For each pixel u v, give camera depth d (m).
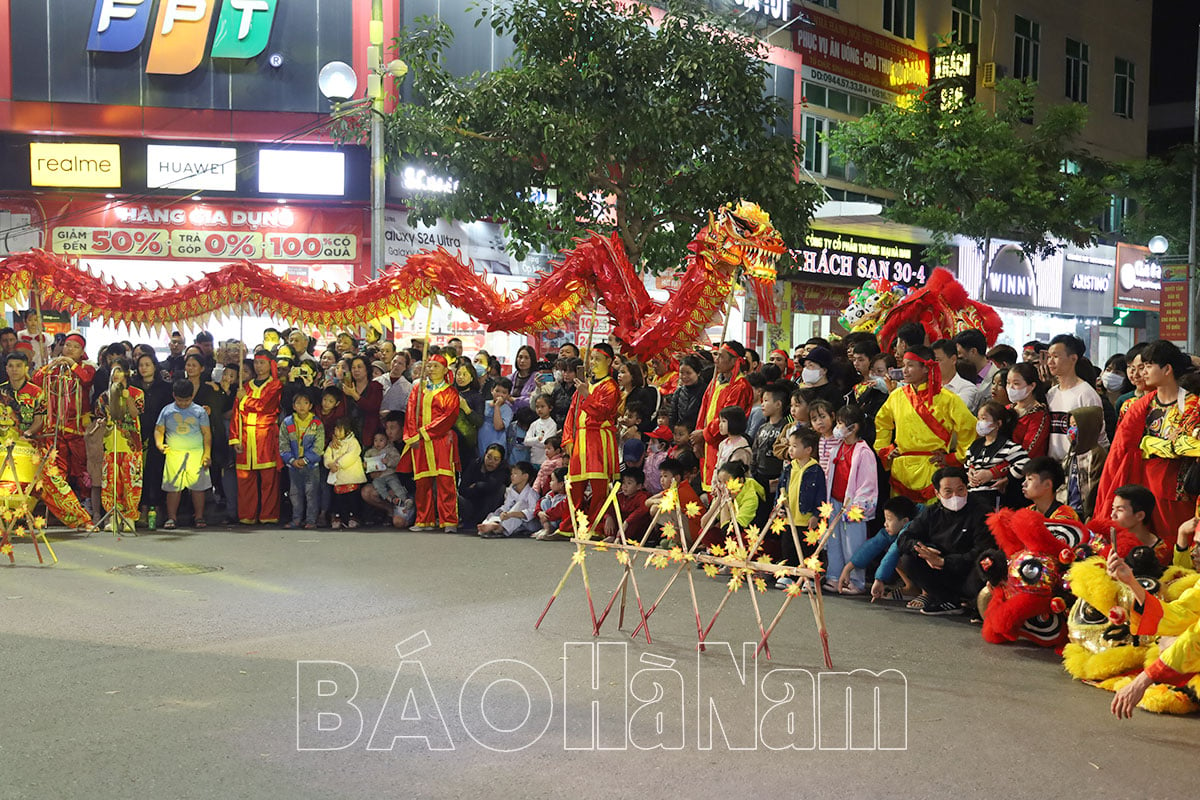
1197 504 7.06
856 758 5.30
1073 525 7.46
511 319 11.49
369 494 12.72
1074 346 8.50
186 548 11.00
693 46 17.38
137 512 12.08
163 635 7.46
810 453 9.45
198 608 8.28
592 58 16.66
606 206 18.34
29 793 4.73
